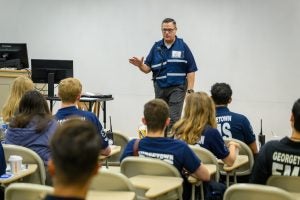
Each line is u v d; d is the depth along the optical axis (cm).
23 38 857
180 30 763
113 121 819
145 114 284
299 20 696
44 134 319
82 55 827
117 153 403
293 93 710
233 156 327
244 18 727
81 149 116
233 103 745
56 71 613
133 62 560
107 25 809
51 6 837
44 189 213
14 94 414
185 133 332
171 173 266
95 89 826
